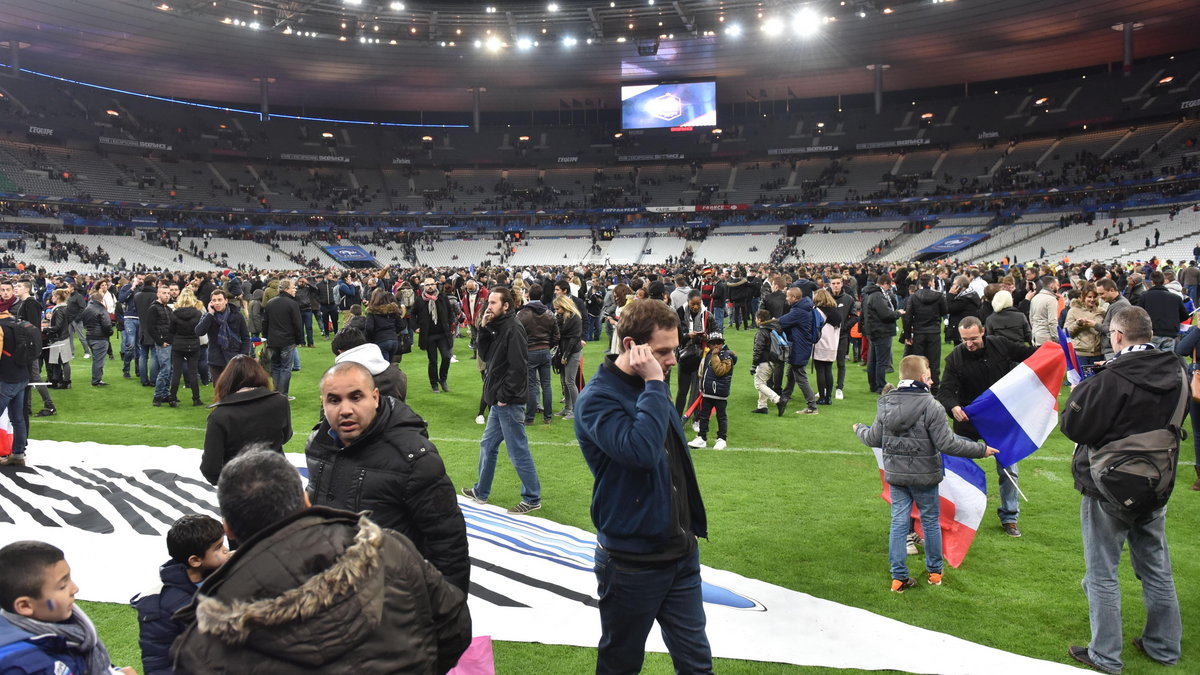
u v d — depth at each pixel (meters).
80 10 42.84
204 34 48.34
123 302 15.60
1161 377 3.66
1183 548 5.40
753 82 65.75
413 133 75.00
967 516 5.21
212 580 1.79
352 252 63.94
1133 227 50.53
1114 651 3.84
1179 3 44.69
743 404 10.83
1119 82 59.78
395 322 10.39
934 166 66.69
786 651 4.06
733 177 72.25
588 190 73.94
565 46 54.16
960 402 5.74
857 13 45.59
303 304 17.50
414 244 68.19
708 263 62.69
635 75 62.16
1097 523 3.93
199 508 6.48
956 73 62.31
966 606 4.59
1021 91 64.25
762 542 5.63
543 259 66.81
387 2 45.94
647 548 2.94
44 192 54.94
